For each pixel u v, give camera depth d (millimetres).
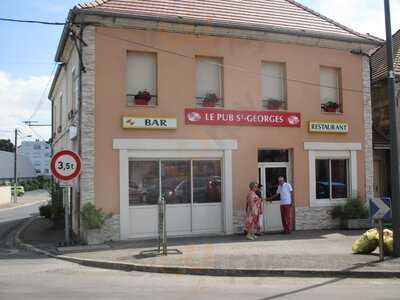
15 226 21688
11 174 71375
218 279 9492
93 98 14297
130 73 14992
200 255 11562
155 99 15141
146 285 8836
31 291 8258
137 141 14672
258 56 16391
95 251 12500
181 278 9594
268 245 13266
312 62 17234
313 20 18062
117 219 14367
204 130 15500
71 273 10141
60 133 21859
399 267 9953
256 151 16172
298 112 16875
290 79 16844
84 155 14125
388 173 20234
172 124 15031
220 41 15891
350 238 14727
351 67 17938
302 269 9797
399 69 19797
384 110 20375
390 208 10945
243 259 10938
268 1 18406
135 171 14867
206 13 16219
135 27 14828
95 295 7930
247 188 15961
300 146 16859
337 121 17516
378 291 8273
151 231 14906
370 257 11148
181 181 15406
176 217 15273
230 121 15844
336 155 17547
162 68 15133
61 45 17000
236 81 16047
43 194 62062
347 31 18188
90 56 14328
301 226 16766
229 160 15773
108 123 14414
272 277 9688
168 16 14883
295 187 16734
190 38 15516
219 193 15852
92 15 14195
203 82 15867
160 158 15109
